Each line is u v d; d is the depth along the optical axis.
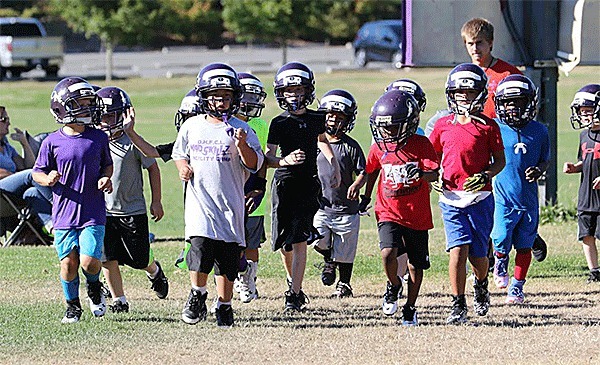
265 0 153.25
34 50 144.75
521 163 30.92
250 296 32.06
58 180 27.78
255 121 32.66
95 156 27.97
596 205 34.84
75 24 150.38
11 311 30.08
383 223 28.34
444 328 27.73
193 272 27.00
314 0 155.00
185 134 27.11
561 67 47.94
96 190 28.08
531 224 31.12
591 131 35.12
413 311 28.39
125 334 26.91
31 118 103.94
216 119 27.12
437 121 29.14
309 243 31.12
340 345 25.66
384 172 28.14
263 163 27.59
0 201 46.06
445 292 33.41
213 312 29.91
